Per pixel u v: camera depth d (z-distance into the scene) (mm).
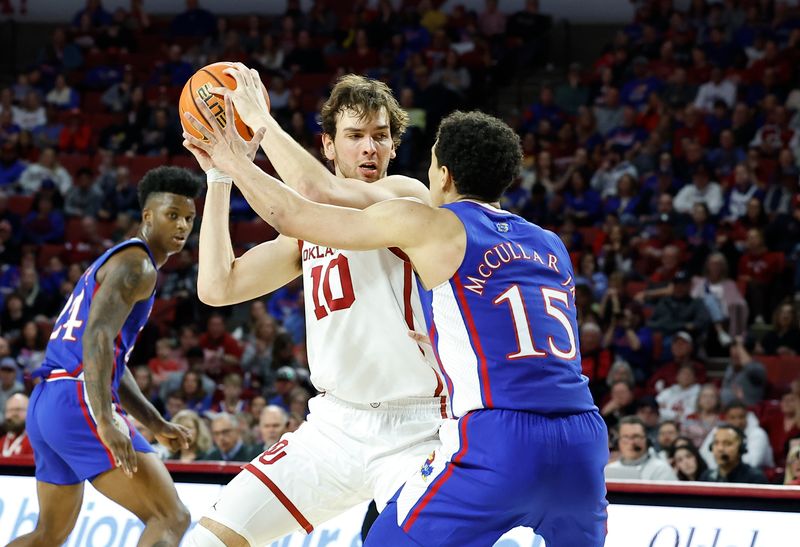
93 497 5414
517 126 17047
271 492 3844
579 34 19828
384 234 3420
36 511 5441
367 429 3902
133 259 4613
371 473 3885
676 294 12320
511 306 3379
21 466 5535
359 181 3867
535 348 3363
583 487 3369
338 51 18906
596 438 3410
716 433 7250
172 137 16781
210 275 4082
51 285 14188
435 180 3691
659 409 10219
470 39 18750
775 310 12414
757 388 10727
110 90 18297
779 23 17719
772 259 13180
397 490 3762
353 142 4094
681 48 17703
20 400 8516
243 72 3988
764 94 16453
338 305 3910
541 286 3455
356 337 3900
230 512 3816
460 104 16984
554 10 20031
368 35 18859
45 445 4711
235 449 8047
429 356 3900
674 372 11164
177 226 4914
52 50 19969
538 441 3277
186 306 13422
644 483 4871
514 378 3332
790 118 15766
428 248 3402
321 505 3906
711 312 12258
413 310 3902
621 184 14781
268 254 4176
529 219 14727
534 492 3287
